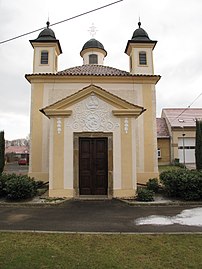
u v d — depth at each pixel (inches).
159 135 1373.0
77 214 354.0
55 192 462.0
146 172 611.5
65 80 640.4
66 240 241.6
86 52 849.5
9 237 250.5
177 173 467.2
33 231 271.4
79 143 486.0
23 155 2171.5
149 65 691.4
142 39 708.7
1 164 587.2
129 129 481.4
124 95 642.2
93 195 476.4
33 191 452.1
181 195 435.8
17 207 401.4
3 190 449.4
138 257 201.6
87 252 211.9
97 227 290.4
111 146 477.4
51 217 337.4
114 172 470.3
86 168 484.1
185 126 1353.3
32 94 635.5
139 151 617.9
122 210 378.0
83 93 483.8
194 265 187.2
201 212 361.4
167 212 363.6
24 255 204.8
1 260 195.3
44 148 614.5
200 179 429.7
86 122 481.4
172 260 195.8
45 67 681.0
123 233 262.4
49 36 702.5
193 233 260.8
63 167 469.4
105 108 485.1
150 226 292.4
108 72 687.1
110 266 185.5
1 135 594.6
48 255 205.2
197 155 630.5
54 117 480.7
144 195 431.2
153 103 641.0
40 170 606.9
